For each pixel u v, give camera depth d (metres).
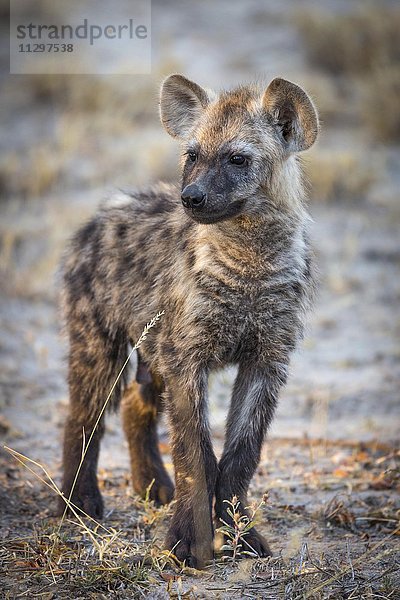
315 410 14.42
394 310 18.23
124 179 22.92
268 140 9.67
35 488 11.11
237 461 9.35
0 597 7.95
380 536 9.80
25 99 27.45
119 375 9.66
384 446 12.75
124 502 10.87
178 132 10.49
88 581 8.11
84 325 10.70
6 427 13.16
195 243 9.56
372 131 25.20
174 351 9.46
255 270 9.38
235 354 9.74
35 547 8.89
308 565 8.70
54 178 23.03
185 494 9.05
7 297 18.58
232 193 9.38
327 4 33.06
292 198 9.75
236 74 27.72
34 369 15.77
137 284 10.24
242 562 8.64
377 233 21.06
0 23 30.95
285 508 10.58
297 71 28.16
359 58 28.50
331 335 17.34
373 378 15.62
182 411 9.29
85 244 11.03
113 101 26.69
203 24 31.45
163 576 8.38
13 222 21.48
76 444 10.57
